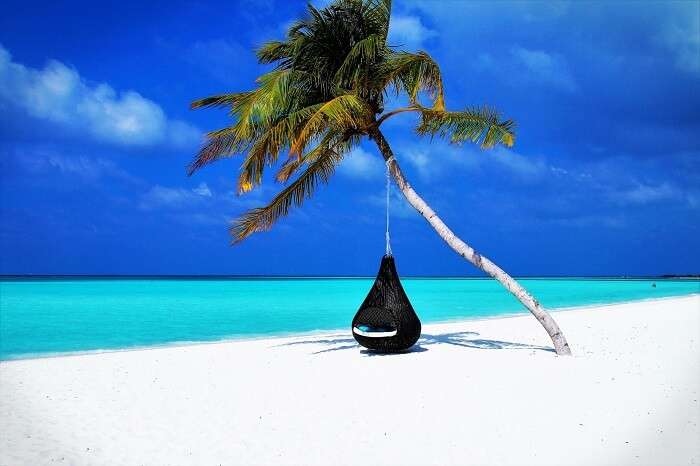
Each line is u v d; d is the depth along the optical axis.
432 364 10.78
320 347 13.74
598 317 21.30
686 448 6.06
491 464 5.74
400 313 12.04
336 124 11.95
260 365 11.29
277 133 10.88
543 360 10.98
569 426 6.84
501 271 11.98
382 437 6.64
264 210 13.36
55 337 17.06
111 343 15.83
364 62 11.80
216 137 11.88
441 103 11.67
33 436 6.90
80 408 8.14
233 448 6.41
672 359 11.05
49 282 70.62
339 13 11.93
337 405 8.05
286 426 7.15
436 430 6.82
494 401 7.99
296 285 66.69
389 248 12.65
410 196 12.44
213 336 17.20
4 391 9.20
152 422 7.43
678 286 66.00
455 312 26.34
